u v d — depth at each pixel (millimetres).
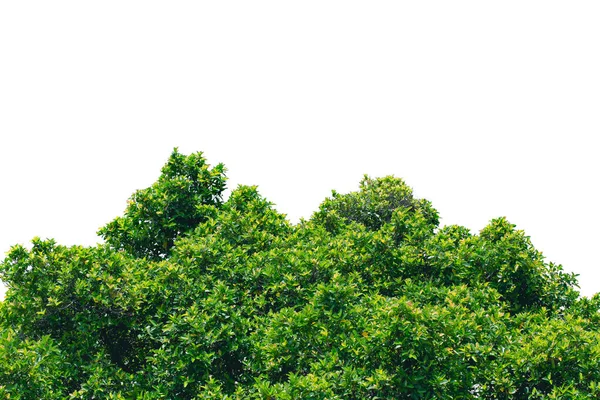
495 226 21141
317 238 20422
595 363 15062
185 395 16844
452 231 21828
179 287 18094
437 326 14445
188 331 16594
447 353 14492
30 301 17578
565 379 15109
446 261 19578
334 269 18703
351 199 24031
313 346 15883
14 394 15062
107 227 21453
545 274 19625
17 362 15211
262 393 14414
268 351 15891
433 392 14352
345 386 14352
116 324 17688
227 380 16859
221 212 21641
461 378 14844
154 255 21734
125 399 16734
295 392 13953
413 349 14109
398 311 14445
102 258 18344
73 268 17828
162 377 16828
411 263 19578
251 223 20766
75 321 17719
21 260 17922
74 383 17375
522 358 15312
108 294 17609
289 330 15969
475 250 19938
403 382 14211
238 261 19109
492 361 15625
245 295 18125
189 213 21812
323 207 23719
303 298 17797
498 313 17375
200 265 18969
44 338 16531
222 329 16516
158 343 18922
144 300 17812
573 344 15320
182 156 22453
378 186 25219
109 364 17609
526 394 15523
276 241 19984
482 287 18844
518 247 19562
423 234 20781
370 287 18953
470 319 16141
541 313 18188
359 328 15891
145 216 21469
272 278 18203
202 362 16531
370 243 20188
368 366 14820
